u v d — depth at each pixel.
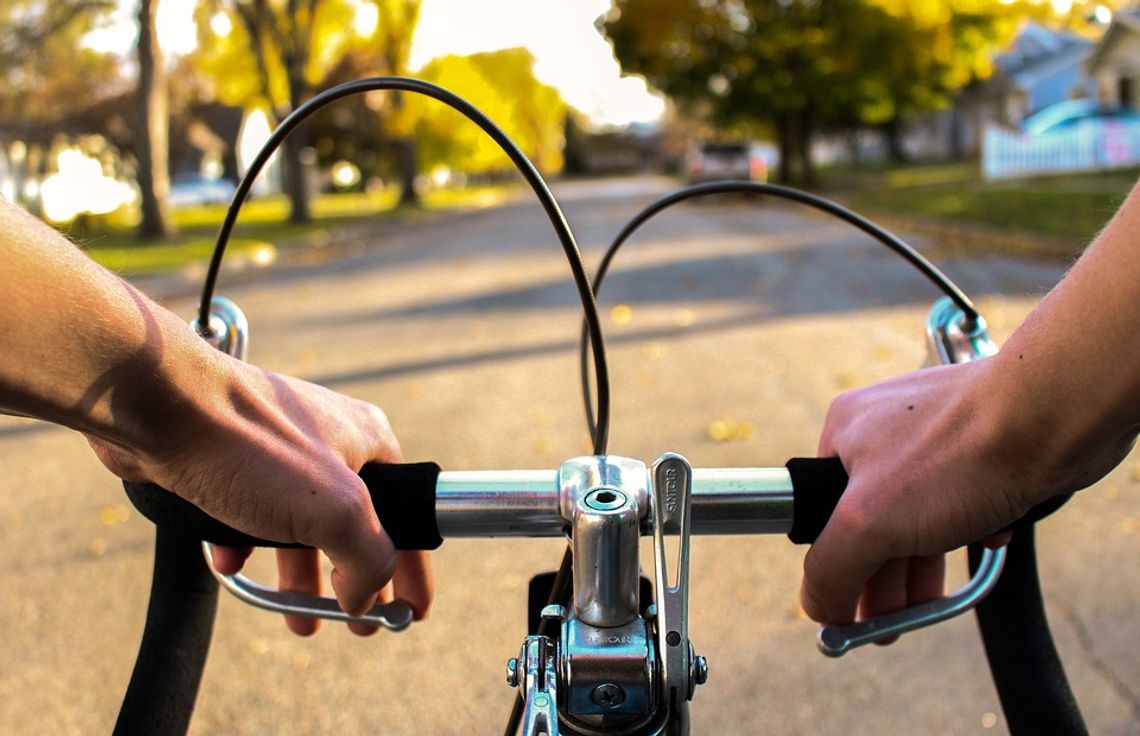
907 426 0.77
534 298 9.70
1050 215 13.99
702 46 31.30
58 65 29.22
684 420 5.10
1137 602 3.06
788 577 3.29
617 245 1.18
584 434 4.94
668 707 0.79
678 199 1.16
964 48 30.52
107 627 3.10
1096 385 0.62
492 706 2.62
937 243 13.09
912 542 0.75
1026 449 0.68
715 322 7.90
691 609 3.11
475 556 3.55
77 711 2.65
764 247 13.83
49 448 5.04
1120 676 2.68
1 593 3.34
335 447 0.78
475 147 53.31
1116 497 3.89
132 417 0.64
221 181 46.88
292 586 1.05
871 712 2.54
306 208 25.23
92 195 23.55
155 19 18.25
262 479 0.70
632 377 6.09
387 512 0.84
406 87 0.92
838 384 5.75
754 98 31.53
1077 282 0.63
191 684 0.97
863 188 29.55
